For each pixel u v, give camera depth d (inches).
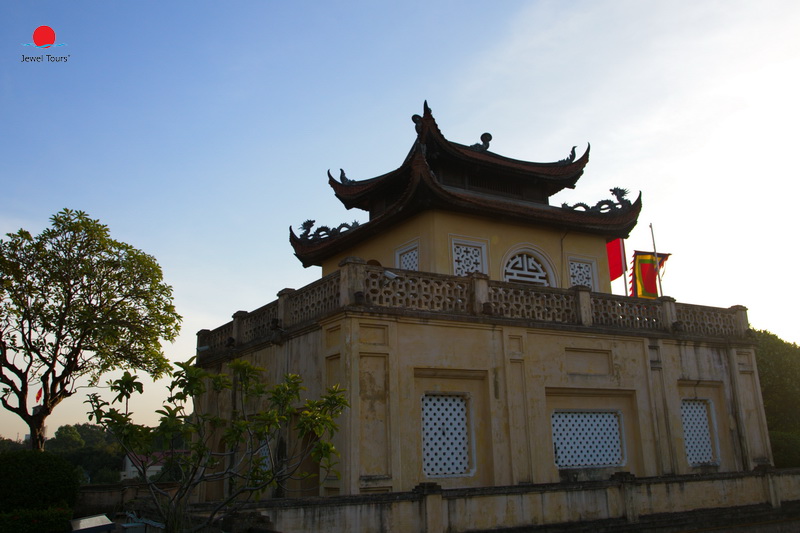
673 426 705.6
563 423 655.1
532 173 866.1
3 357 762.8
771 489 607.5
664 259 898.7
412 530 426.3
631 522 507.2
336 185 945.5
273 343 681.0
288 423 628.7
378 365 540.4
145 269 808.3
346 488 496.4
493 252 775.1
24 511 546.0
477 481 573.6
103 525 449.4
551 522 477.1
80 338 778.8
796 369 1114.7
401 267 781.9
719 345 775.7
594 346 673.0
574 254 850.1
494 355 602.5
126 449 304.2
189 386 311.3
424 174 694.5
